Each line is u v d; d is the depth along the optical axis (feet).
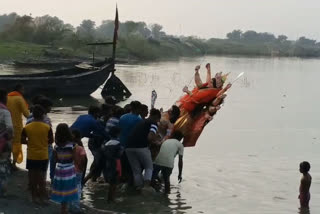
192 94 50.78
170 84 158.51
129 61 326.03
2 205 32.96
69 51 296.71
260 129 79.20
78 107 98.78
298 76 235.40
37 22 371.56
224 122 85.66
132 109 43.16
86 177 43.39
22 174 41.75
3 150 33.94
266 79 205.46
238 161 56.44
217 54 619.26
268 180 48.78
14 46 300.61
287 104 116.06
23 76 112.16
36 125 33.65
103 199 40.55
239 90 149.07
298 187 46.68
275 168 53.67
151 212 38.17
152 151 43.34
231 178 49.06
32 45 324.60
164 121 44.93
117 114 44.01
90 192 42.24
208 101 50.26
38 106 33.99
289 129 79.82
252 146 65.26
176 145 43.60
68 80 110.73
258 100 123.34
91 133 42.19
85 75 113.50
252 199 42.63
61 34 363.76
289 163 56.18
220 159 57.16
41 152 33.81
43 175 34.35
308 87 168.76
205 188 45.27
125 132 42.52
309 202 42.19
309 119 91.61
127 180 44.16
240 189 45.44
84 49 334.65
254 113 98.53
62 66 196.95
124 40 382.83
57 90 109.70
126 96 120.98
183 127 49.29
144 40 399.85
